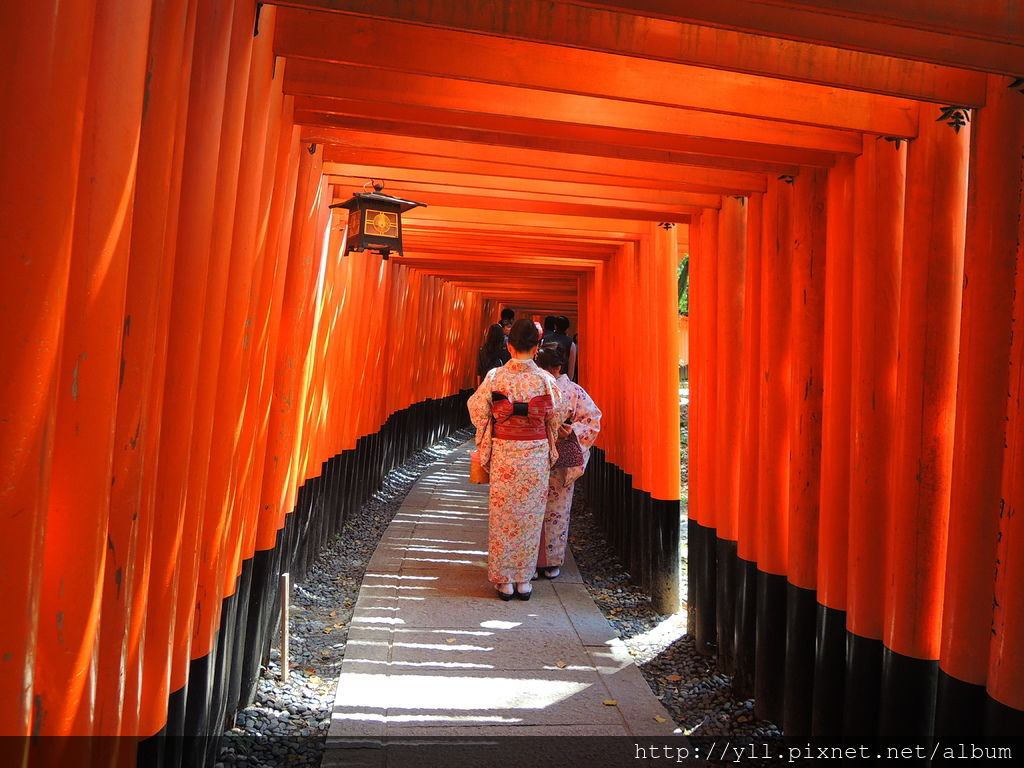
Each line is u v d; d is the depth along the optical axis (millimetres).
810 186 3209
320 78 2590
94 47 1250
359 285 6523
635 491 5809
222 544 2354
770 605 3477
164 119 1498
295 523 4910
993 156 2193
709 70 2406
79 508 1277
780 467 3459
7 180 1073
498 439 4949
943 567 2514
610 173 3463
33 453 1107
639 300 5820
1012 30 1817
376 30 2277
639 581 5680
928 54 1996
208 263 1888
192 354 1822
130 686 1632
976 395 2213
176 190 1688
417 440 11695
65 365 1255
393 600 4836
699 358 4652
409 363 10391
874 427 2738
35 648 1140
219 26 1806
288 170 2975
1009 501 2064
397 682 3592
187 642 2061
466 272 10258
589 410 5484
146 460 1635
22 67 1073
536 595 5117
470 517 7523
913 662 2539
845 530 2947
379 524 7137
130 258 1468
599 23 2055
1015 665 2031
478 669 3807
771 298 3479
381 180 4328
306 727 3150
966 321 2256
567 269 9102
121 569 1478
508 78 2309
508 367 4969
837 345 2957
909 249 2525
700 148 2979
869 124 2482
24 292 1085
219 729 2719
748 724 3498
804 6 1724
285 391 3584
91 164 1252
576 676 3785
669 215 4766
